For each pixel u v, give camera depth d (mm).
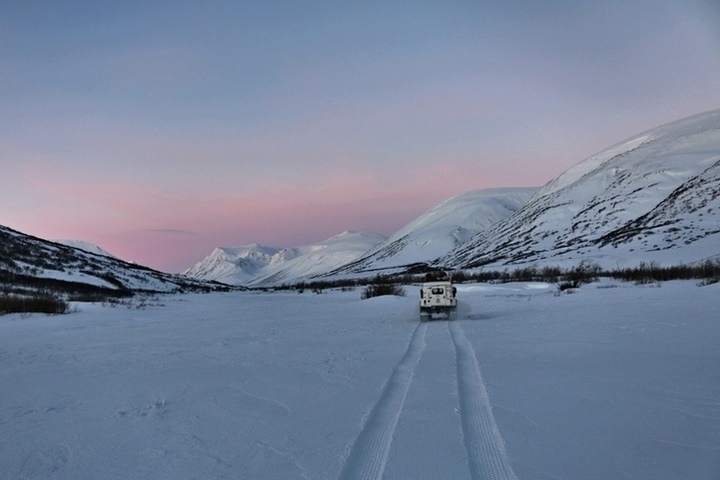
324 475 5031
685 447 5469
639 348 11234
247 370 10633
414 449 5566
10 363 12930
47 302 32844
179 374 10516
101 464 5633
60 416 7633
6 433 6832
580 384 8148
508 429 6090
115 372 11070
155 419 7277
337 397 8031
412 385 8484
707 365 9273
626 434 5875
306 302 47438
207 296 78750
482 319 19984
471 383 8555
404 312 26344
